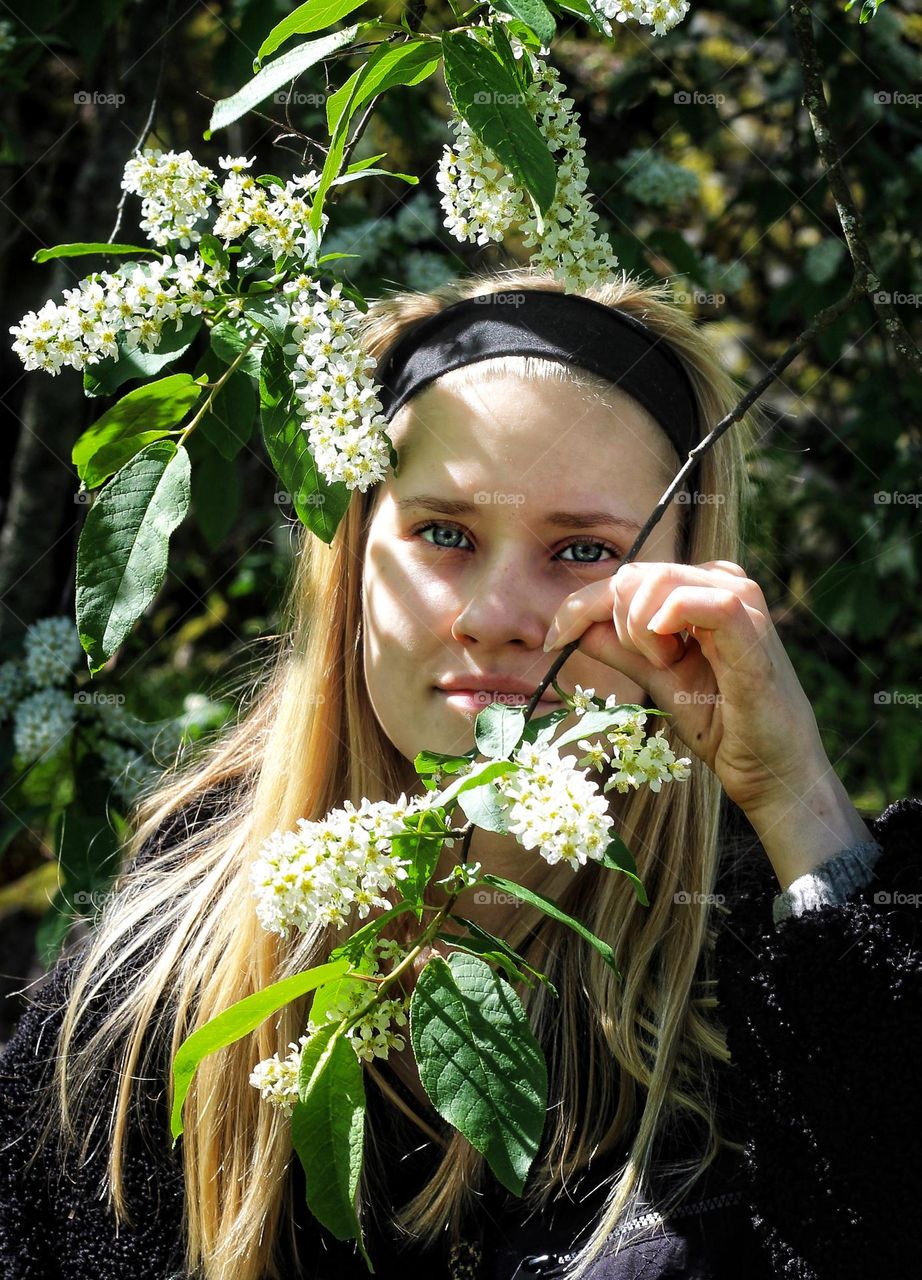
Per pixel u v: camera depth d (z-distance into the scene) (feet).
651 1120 3.44
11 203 9.45
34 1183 4.17
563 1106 3.54
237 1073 3.82
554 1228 3.46
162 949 4.23
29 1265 4.09
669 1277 3.26
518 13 2.73
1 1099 4.29
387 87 3.01
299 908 2.56
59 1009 4.33
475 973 2.53
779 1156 3.03
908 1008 2.89
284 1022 3.81
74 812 6.00
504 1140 2.40
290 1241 3.70
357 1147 2.50
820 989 2.93
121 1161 3.97
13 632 7.43
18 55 6.66
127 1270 3.94
